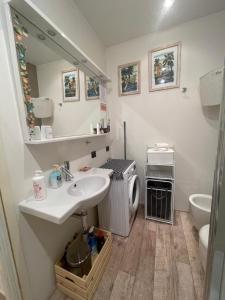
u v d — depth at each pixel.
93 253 1.35
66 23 1.41
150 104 2.19
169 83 2.04
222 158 0.52
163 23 1.85
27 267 1.01
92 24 1.83
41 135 1.11
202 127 1.99
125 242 1.69
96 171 1.66
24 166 0.99
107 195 1.75
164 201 1.96
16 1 0.83
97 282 1.23
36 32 1.07
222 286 0.59
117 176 1.67
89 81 1.85
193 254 1.50
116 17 1.73
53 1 1.25
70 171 1.51
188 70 1.93
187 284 1.23
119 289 1.21
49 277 1.19
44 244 1.15
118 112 2.38
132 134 2.36
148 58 2.08
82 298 1.12
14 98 0.92
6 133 0.87
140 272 1.34
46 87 1.19
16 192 0.94
